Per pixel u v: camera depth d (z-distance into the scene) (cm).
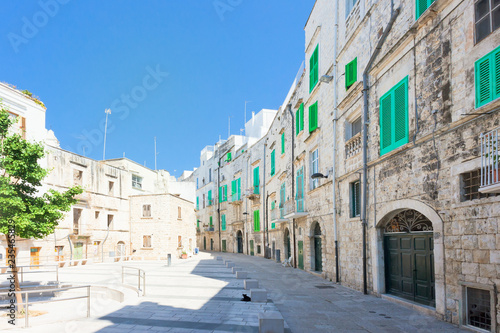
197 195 6297
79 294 1330
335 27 1555
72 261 2467
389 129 1073
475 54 729
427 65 894
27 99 2177
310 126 1866
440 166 830
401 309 950
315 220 1816
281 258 2791
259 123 4478
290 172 2423
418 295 966
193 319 809
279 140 2919
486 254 686
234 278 1603
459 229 763
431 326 762
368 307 987
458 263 763
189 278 1602
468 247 734
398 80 1029
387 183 1076
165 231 3319
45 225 1047
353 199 1371
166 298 1078
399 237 1067
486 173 666
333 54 1584
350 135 1426
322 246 1691
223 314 861
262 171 3631
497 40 673
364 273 1202
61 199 1103
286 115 2616
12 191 956
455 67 791
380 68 1137
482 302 709
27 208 1028
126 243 3294
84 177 2769
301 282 1532
